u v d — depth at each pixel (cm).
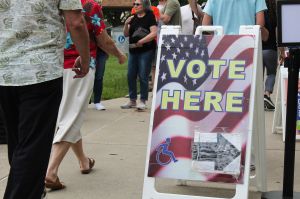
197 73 415
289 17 395
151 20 881
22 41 326
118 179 504
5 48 327
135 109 923
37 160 326
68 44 464
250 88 403
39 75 324
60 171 527
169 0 918
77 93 473
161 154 412
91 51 480
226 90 407
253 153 477
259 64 425
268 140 672
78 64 377
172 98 416
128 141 663
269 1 765
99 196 457
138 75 928
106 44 482
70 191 469
